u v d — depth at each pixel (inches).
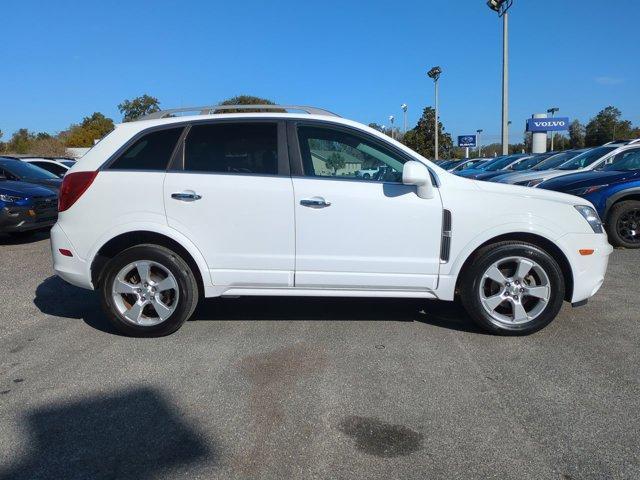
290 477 104.0
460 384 142.8
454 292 178.4
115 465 108.3
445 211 171.6
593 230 178.4
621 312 202.1
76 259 176.7
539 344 171.0
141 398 136.4
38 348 171.6
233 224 171.9
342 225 171.5
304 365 155.9
